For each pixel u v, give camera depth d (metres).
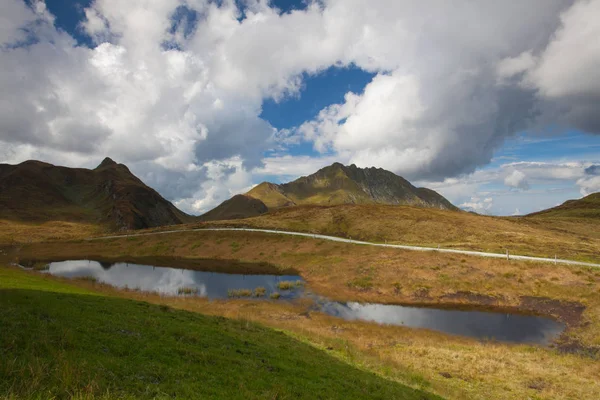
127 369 12.87
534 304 44.28
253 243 88.69
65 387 10.21
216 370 15.20
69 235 158.75
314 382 16.84
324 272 63.59
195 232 102.12
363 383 18.52
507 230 90.38
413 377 22.11
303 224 107.12
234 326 27.64
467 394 20.41
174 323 22.91
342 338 32.75
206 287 58.59
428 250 64.12
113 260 87.56
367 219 103.19
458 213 123.38
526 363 26.56
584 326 37.00
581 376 24.09
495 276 51.06
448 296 48.75
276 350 21.84
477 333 36.53
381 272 57.56
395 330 37.12
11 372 10.44
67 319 17.77
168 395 11.45
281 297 51.62
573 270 48.25
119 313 22.48
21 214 194.00
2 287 25.34
